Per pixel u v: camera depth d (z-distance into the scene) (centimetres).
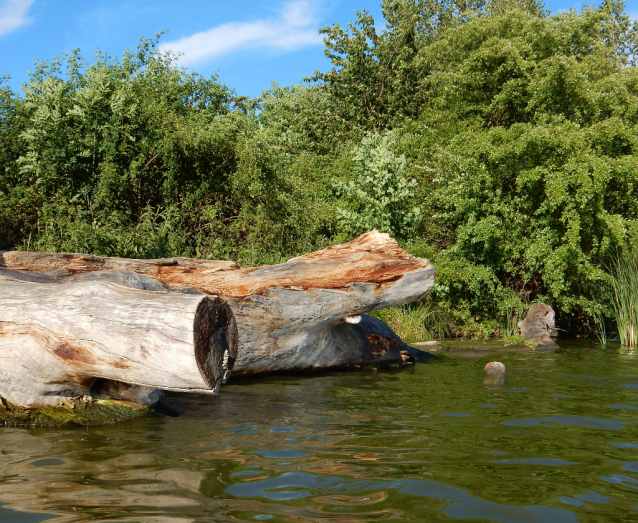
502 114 1435
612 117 1180
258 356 675
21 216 1145
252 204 1338
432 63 2014
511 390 597
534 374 712
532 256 1158
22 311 418
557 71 1259
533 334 1124
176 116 1344
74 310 406
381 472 314
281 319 669
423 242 1293
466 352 955
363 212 1295
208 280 688
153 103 1306
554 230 1185
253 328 657
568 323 1321
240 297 647
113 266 657
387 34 2284
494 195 1242
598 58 1473
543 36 1428
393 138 1606
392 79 2200
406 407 509
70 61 1430
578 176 1102
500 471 317
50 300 418
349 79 2248
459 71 1452
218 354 393
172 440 390
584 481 300
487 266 1233
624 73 1354
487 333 1161
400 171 1309
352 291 680
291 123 2345
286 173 1411
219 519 246
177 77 1559
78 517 248
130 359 387
